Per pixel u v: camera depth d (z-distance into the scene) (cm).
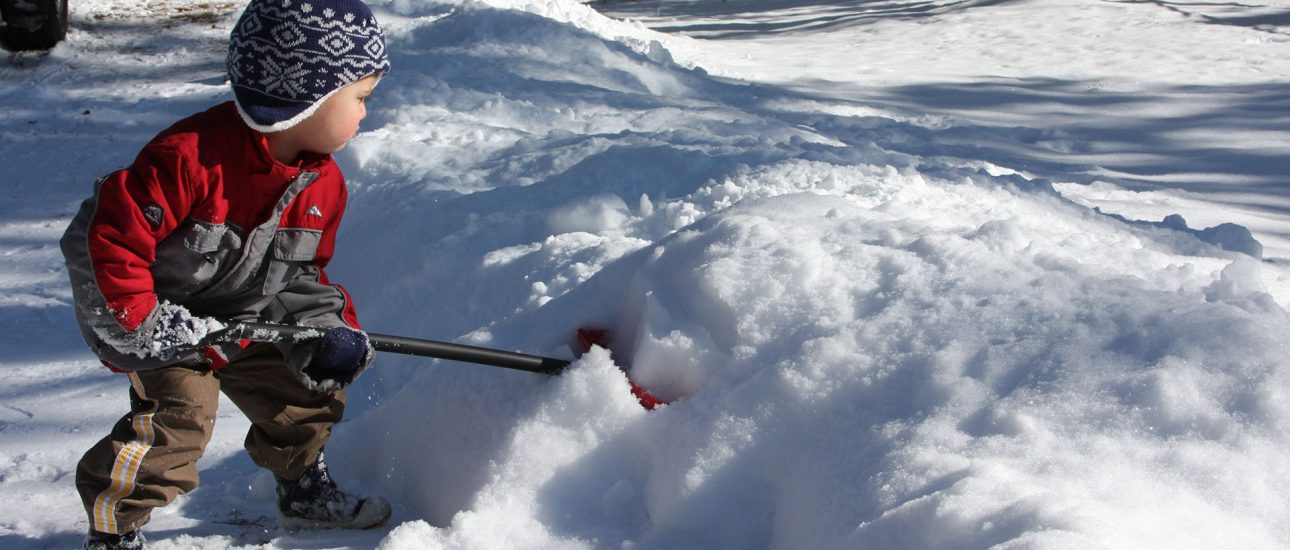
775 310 247
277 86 211
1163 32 1284
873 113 854
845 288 248
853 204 306
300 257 233
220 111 219
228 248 222
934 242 259
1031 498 176
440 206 425
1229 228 464
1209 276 312
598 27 1184
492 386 265
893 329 230
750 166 441
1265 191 634
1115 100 947
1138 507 180
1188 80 1036
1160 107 916
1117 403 200
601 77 791
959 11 1520
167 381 227
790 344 239
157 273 222
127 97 819
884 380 221
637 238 378
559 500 238
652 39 1212
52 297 434
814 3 1761
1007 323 225
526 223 403
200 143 212
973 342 222
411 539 225
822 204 299
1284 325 212
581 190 425
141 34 1008
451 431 265
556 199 421
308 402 245
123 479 225
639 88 802
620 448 244
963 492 181
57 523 259
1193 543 173
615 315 285
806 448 218
